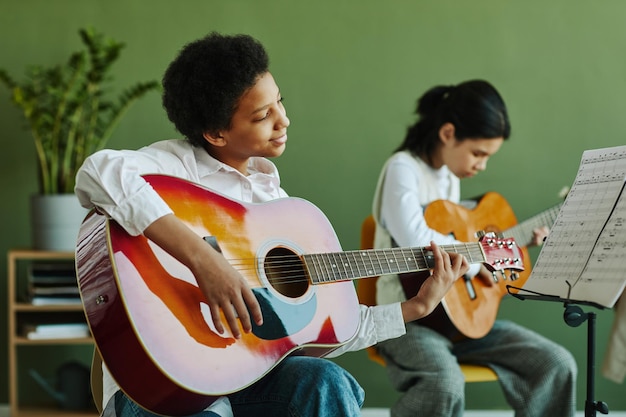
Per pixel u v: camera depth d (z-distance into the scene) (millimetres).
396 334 1884
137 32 3551
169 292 1541
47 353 3557
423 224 2668
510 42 3594
